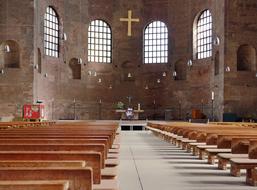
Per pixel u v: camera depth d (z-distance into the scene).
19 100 42.38
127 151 17.22
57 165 4.65
